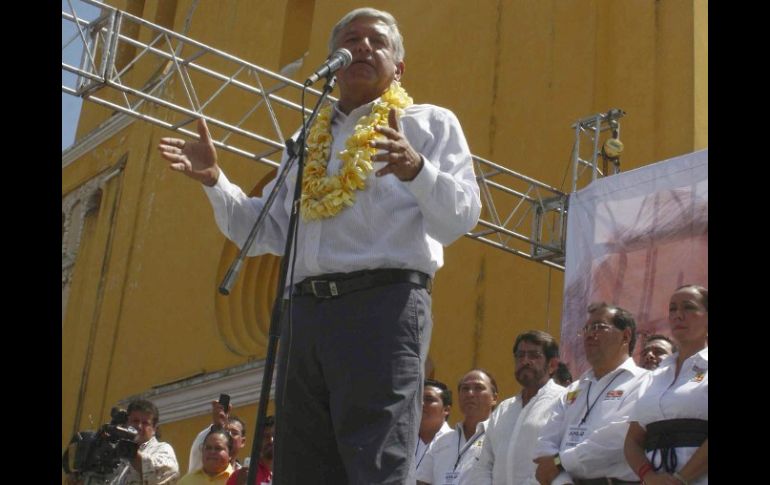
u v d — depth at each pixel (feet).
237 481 24.35
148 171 59.36
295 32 53.93
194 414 49.96
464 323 39.01
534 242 34.42
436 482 22.85
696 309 18.10
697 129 35.27
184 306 53.31
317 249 12.42
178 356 52.47
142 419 27.09
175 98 57.93
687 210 28.99
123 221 60.03
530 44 40.93
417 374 12.03
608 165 35.81
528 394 21.59
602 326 19.89
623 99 37.29
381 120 12.88
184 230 55.26
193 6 60.23
